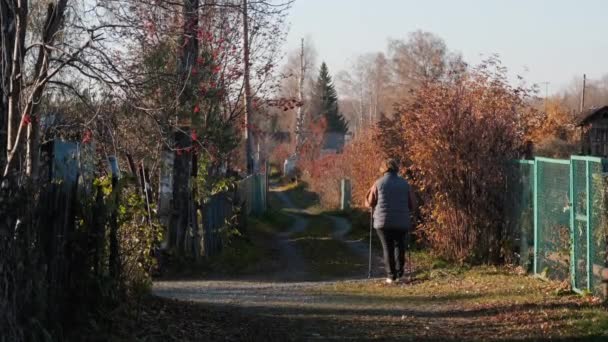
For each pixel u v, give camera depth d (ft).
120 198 29.27
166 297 37.78
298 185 204.74
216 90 52.24
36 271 21.63
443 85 58.18
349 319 32.60
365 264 60.90
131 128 41.83
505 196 48.93
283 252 68.03
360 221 93.56
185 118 47.34
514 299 35.94
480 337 28.43
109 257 27.04
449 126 50.31
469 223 50.06
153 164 52.29
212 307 34.73
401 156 63.72
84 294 24.57
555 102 138.31
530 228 44.45
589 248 34.53
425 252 55.77
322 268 58.90
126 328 26.27
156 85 32.27
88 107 31.22
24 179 21.98
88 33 30.63
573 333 28.04
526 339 27.58
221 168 73.97
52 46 29.58
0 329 19.63
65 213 23.63
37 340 21.07
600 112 89.56
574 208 36.19
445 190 50.49
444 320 32.40
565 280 37.93
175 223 57.16
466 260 50.03
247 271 56.54
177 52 36.99
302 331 29.68
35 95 29.60
